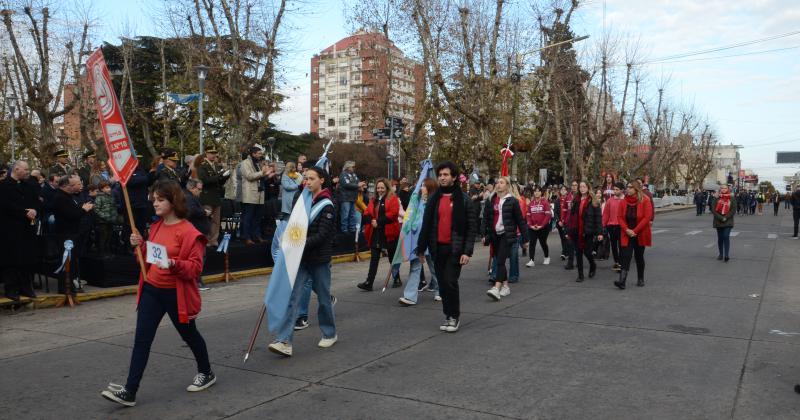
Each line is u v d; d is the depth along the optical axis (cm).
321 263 634
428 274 1271
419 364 592
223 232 1332
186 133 2988
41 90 2667
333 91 11162
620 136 4838
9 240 859
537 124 3328
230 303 949
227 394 505
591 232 1142
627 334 712
